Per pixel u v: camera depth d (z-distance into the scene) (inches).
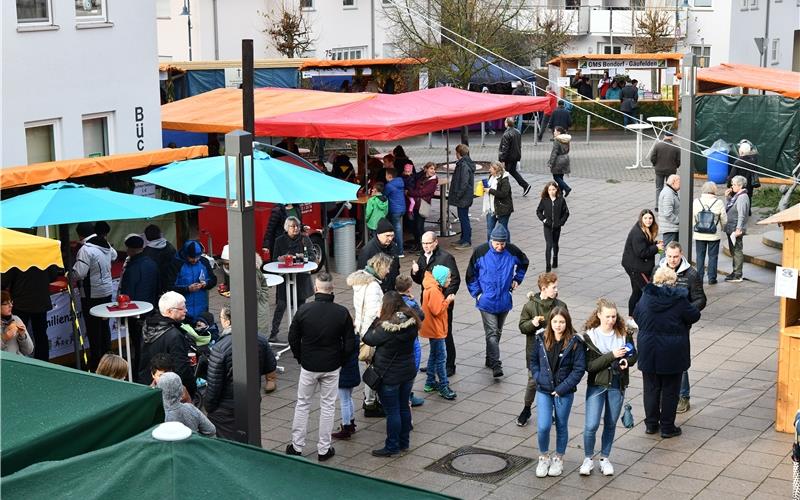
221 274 749.3
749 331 734.5
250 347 399.9
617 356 487.5
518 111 994.7
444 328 602.5
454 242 1027.3
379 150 1706.4
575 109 1907.0
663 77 2080.5
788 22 2620.6
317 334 510.6
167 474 221.6
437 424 573.0
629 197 1266.0
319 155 1131.3
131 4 843.4
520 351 695.1
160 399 309.0
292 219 714.8
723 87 1333.7
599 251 987.3
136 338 658.2
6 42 733.9
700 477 502.3
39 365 312.5
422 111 946.1
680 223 716.7
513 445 544.7
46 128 786.8
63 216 579.5
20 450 274.5
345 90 1647.4
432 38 1750.7
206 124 942.4
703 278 875.4
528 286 859.4
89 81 810.2
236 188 385.7
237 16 1829.5
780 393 553.3
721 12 2288.4
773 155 1304.1
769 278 879.7
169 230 797.2
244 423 402.0
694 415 582.6
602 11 2390.5
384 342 515.8
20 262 454.6
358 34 2030.0
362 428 569.0
